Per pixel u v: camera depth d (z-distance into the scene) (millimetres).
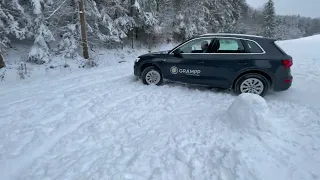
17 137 3520
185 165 2754
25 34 11273
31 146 3271
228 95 5613
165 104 4930
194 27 22406
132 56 15844
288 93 5660
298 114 4188
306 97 5309
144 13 16859
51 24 11719
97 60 12156
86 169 2742
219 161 2766
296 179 2428
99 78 7816
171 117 4207
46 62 10969
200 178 2525
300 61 9281
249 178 2426
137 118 4211
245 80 5441
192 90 6051
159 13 21516
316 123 3754
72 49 12172
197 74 5805
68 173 2668
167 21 21922
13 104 5086
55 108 4727
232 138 3291
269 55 5211
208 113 4367
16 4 10438
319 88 5910
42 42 11055
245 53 5371
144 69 6504
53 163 2881
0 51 9625
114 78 7781
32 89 6566
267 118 3434
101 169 2703
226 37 5566
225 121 3836
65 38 12500
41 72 9836
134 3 15953
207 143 3205
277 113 4266
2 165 2844
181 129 3672
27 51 12180
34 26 11117
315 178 2445
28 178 2611
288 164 2656
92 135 3566
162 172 2623
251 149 2941
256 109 3498
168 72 6156
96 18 13742
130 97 5469
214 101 5145
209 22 26484
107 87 6387
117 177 2547
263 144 3059
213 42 5652
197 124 3838
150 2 17875
